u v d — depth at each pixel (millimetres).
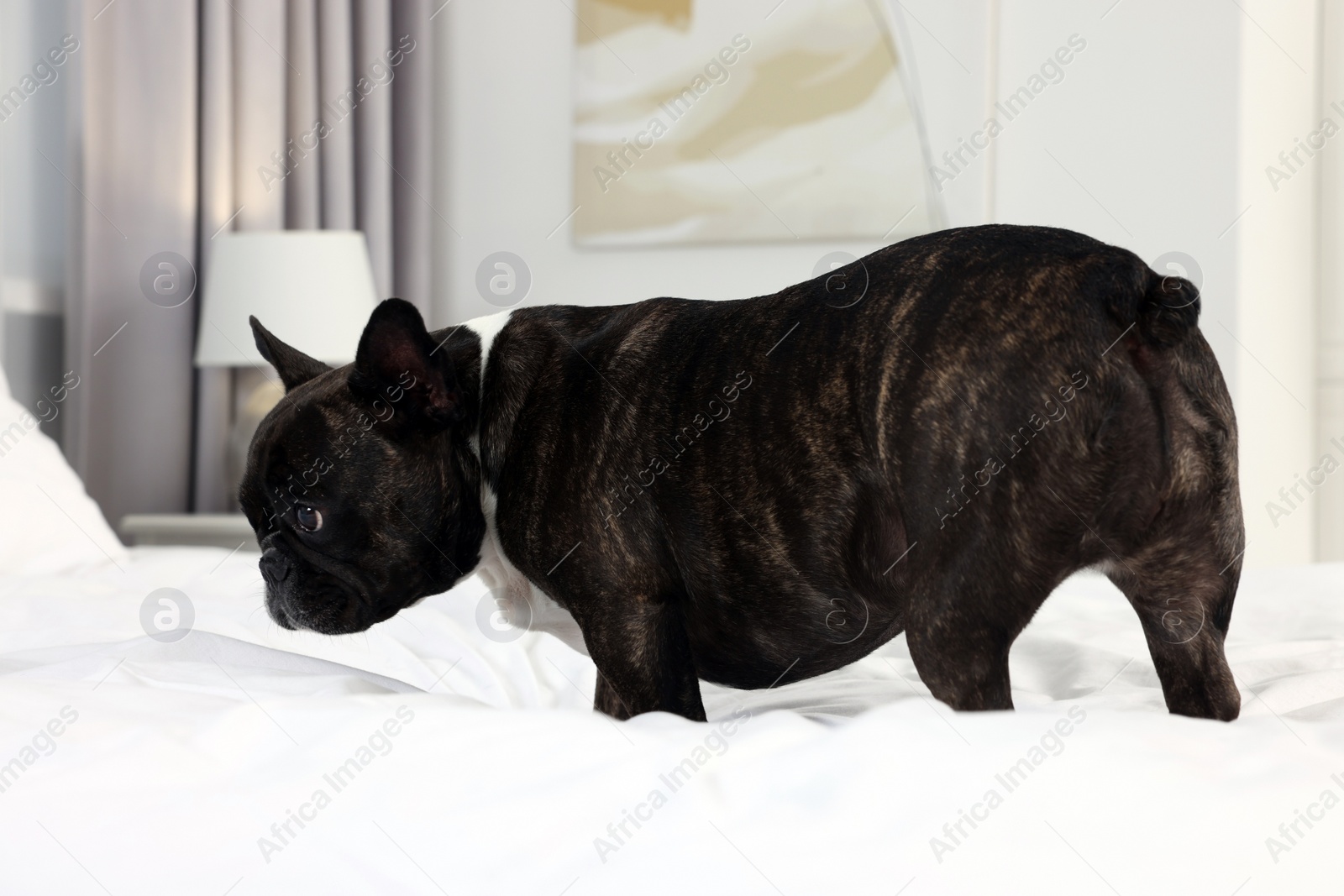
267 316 3730
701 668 1424
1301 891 718
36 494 2562
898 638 2076
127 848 866
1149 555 1153
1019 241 1179
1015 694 1605
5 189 3543
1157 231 3938
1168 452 1110
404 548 1448
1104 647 1911
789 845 771
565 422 1377
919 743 838
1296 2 3990
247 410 3781
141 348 3736
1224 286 3830
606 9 4680
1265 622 2146
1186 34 3885
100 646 1596
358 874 831
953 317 1133
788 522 1234
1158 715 941
